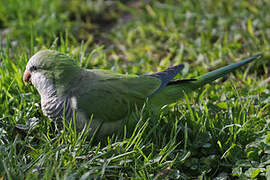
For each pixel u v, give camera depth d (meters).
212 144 4.89
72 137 4.78
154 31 8.30
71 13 9.25
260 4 8.59
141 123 4.91
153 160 4.62
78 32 8.70
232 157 4.71
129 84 5.08
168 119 5.31
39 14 8.80
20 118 5.33
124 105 4.97
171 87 5.54
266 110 5.67
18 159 4.66
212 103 5.98
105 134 5.00
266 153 4.69
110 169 4.55
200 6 8.84
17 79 5.91
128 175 4.54
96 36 8.66
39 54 5.06
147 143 4.82
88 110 4.82
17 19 8.78
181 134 5.10
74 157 4.53
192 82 5.73
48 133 5.06
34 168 4.38
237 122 5.11
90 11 9.34
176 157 4.62
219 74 5.91
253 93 6.10
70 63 5.00
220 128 5.09
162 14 8.82
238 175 4.46
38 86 5.09
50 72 4.95
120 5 9.17
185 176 4.55
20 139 4.99
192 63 7.30
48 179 4.10
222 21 8.21
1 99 5.66
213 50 7.50
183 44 7.80
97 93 4.87
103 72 5.18
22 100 5.57
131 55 7.71
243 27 7.98
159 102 5.34
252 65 7.07
